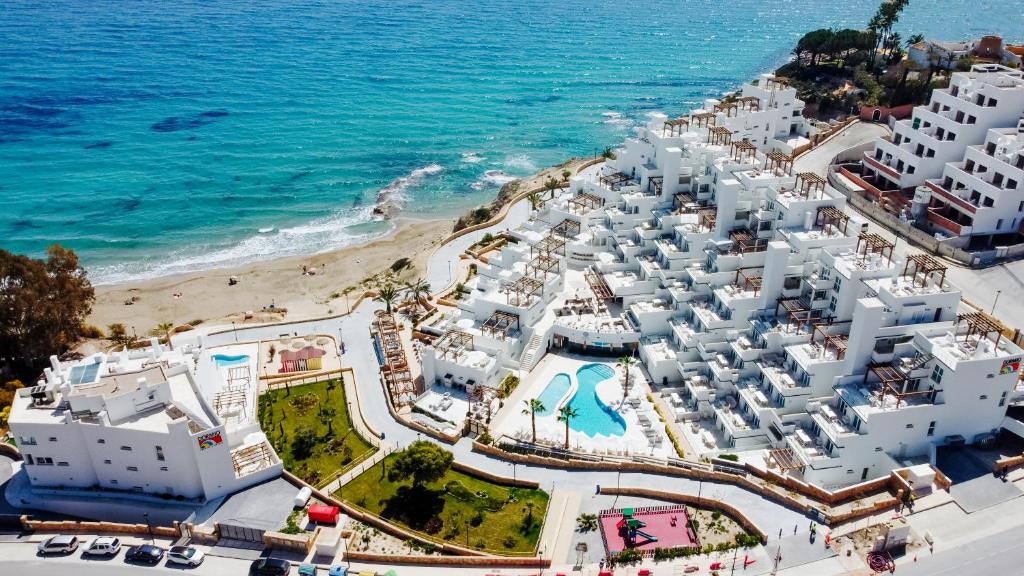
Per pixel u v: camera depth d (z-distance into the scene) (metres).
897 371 91.75
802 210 114.19
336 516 87.62
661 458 96.44
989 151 135.38
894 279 98.06
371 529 88.56
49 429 91.56
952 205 131.88
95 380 97.75
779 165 123.06
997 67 153.25
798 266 107.56
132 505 92.50
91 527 89.38
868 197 147.12
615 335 118.44
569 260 139.75
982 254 123.31
